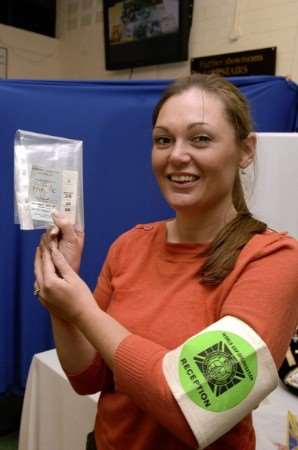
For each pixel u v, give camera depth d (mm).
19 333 1869
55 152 719
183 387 540
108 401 755
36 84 1769
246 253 651
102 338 608
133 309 718
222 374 542
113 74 3518
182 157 666
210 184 683
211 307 654
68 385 1262
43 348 1918
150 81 1966
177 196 695
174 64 3094
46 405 1361
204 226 724
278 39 2545
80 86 1848
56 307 655
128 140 1949
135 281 751
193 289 680
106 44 3434
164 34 3029
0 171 1695
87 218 1916
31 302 1849
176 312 672
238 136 703
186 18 2918
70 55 3852
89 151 1879
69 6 3785
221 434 548
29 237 1779
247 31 2678
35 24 3756
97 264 1967
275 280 604
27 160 701
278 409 1108
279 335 586
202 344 559
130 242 814
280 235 685
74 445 1254
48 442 1362
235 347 553
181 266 714
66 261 678
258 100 2115
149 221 2041
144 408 585
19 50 3627
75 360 782
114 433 728
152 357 574
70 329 764
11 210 1736
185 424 536
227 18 2764
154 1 3041
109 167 1931
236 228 695
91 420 1178
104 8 3389
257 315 582
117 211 1975
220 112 678
